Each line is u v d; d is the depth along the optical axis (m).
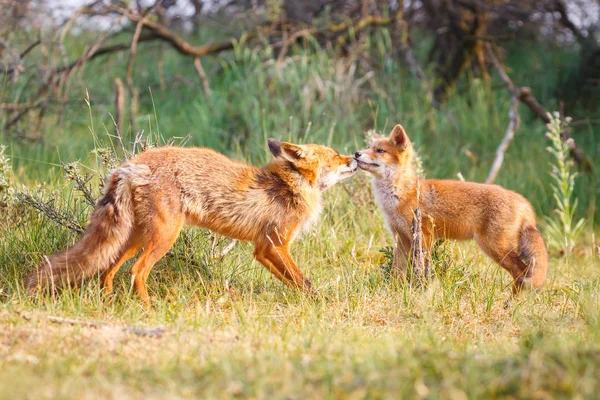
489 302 9.85
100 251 9.33
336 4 22.97
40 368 6.50
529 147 19.59
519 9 22.70
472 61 23.11
